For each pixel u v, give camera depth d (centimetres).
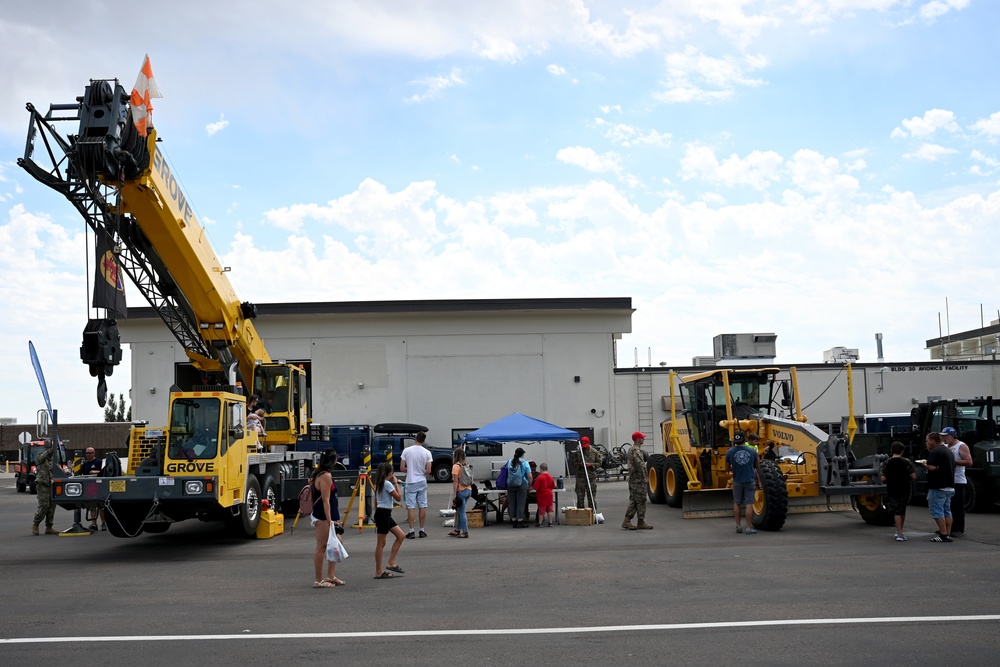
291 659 696
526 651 707
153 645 756
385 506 1109
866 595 919
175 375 3753
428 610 886
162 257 1546
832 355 4238
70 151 1256
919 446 1947
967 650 687
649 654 691
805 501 1758
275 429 1967
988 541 1354
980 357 5297
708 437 1889
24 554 1448
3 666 690
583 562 1214
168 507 1419
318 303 3797
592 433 3869
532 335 3900
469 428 3838
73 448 4838
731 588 977
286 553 1394
